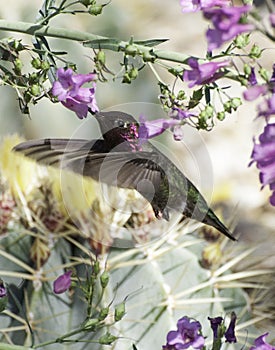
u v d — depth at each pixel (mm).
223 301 1602
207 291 1582
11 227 1560
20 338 1537
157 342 1551
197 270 1587
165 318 1556
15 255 1554
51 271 1550
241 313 1607
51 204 1559
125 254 1556
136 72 1370
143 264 1561
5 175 1574
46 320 1541
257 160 1313
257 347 1395
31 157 1384
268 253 1827
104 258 1549
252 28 1301
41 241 1554
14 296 1524
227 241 1687
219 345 1401
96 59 1375
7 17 1909
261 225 2107
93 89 1377
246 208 2225
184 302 1563
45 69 1393
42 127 1850
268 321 1653
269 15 1304
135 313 1552
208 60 1354
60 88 1376
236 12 1301
